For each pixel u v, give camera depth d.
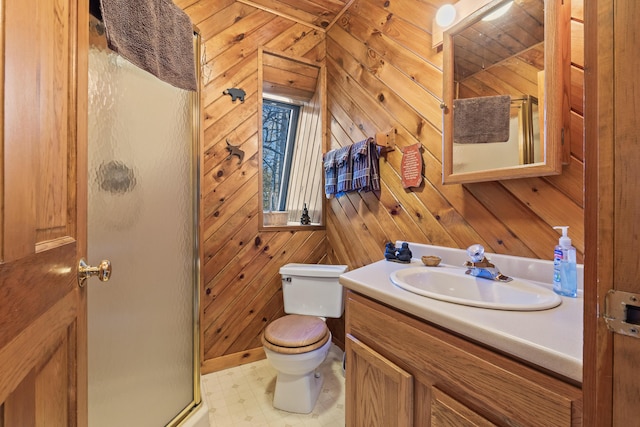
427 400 0.73
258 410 1.43
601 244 0.36
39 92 0.46
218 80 1.78
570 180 0.89
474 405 0.63
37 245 0.46
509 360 0.57
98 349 0.87
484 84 1.07
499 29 1.02
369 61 1.69
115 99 0.94
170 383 1.19
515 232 1.02
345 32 1.91
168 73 1.10
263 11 1.92
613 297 0.34
